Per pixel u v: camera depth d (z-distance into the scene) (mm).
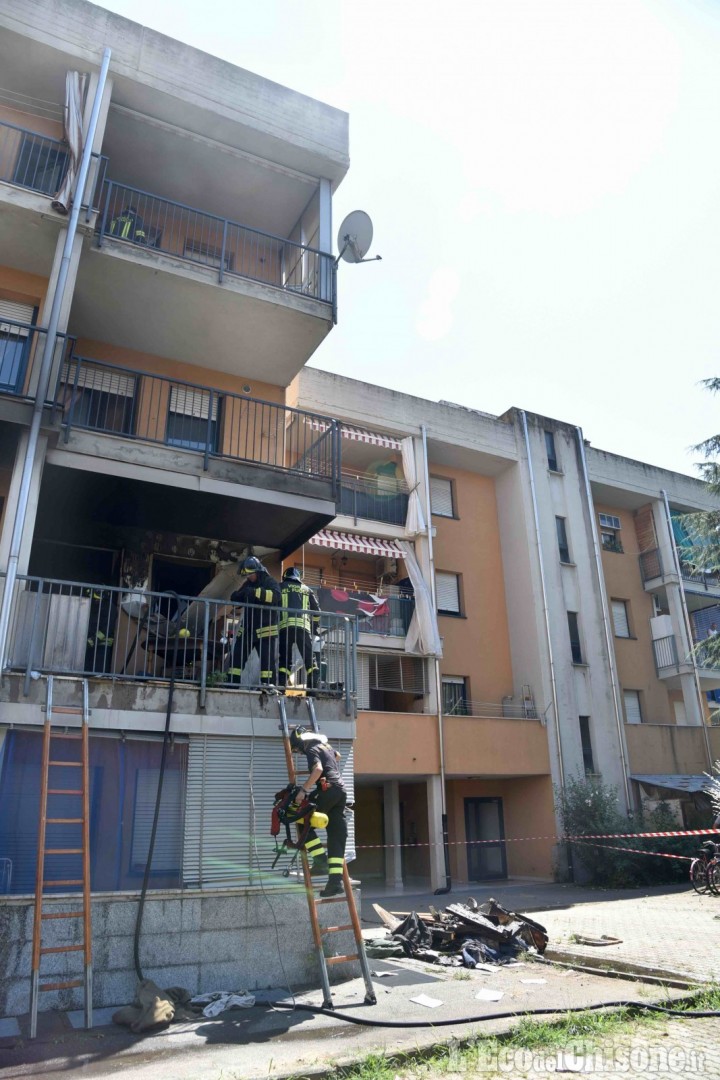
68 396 11438
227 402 12883
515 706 20297
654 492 25531
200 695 8141
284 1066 4934
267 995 7012
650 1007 6266
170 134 12094
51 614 8141
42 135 10648
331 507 11328
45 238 10312
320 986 7391
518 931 9156
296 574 9758
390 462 20609
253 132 12406
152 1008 6035
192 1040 5613
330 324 12023
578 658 21266
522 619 21094
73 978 6500
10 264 10789
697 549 20156
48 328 9398
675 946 9039
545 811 19047
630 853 17812
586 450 24625
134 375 11992
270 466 11102
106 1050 5383
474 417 21828
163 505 10844
